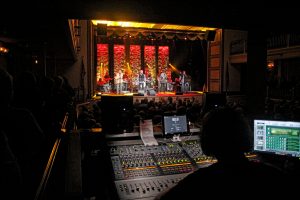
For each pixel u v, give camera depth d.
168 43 16.20
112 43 15.55
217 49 15.71
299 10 3.90
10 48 7.35
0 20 3.89
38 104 2.07
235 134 1.11
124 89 14.83
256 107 4.37
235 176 1.07
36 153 1.62
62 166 2.20
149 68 16.11
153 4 3.59
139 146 2.38
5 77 1.22
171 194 1.08
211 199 1.04
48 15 3.58
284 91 11.80
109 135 2.58
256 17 3.92
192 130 2.74
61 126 2.49
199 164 2.19
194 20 3.96
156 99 13.65
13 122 1.48
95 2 3.40
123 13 3.64
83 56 13.62
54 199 1.75
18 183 1.15
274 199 1.05
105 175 2.23
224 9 3.75
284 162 2.27
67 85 4.15
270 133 2.33
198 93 15.12
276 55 12.09
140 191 1.85
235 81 15.64
